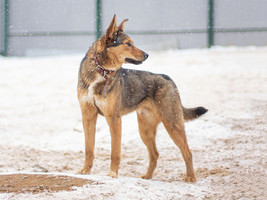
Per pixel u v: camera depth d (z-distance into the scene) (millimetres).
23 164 8734
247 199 6375
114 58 6988
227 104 12438
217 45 25547
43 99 15539
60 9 25609
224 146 9297
